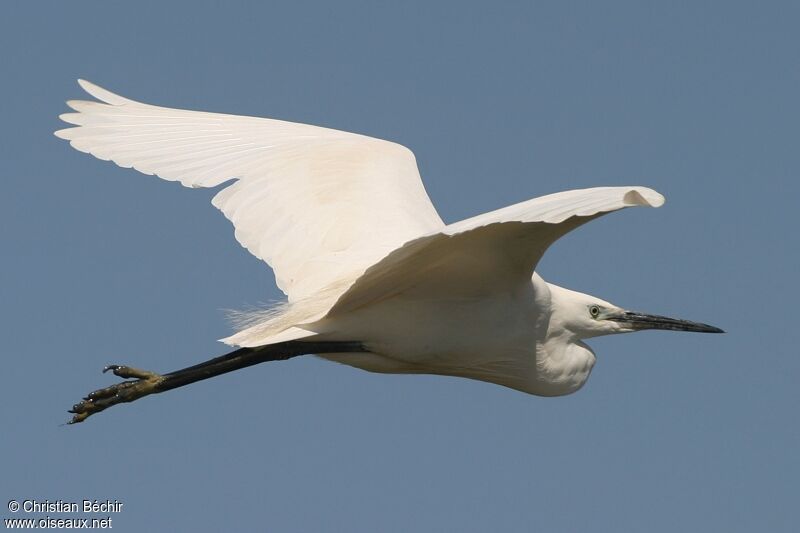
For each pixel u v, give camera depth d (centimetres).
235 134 1254
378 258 1118
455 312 1138
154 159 1216
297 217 1170
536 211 873
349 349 1134
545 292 1194
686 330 1288
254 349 1155
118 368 1166
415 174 1251
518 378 1216
